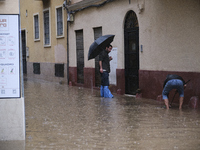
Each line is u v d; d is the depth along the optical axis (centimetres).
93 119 834
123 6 1321
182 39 1030
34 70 2347
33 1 2267
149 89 1197
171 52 1080
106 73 1266
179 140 612
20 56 610
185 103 1024
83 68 1670
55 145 593
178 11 1042
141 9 1212
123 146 579
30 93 1428
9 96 613
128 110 955
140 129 708
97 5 1492
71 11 1733
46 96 1320
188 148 560
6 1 600
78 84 1733
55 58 2003
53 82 2023
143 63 1226
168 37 1090
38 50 2252
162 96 1051
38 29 2244
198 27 966
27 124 782
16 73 612
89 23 1586
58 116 881
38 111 962
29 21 2364
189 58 1005
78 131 703
